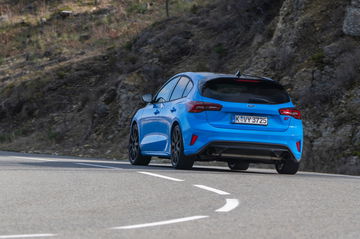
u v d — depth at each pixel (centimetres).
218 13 6188
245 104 2264
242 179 1989
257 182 1916
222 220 1217
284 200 1527
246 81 2323
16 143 5791
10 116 6350
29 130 5991
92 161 3158
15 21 9569
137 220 1217
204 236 1049
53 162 2909
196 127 2250
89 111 5603
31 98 6388
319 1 4653
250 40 5444
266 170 2939
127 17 8856
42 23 9306
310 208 1401
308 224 1188
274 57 4575
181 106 2353
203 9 6638
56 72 6781
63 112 6069
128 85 5459
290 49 4453
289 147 2291
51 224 1166
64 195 1592
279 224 1181
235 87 2306
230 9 6078
